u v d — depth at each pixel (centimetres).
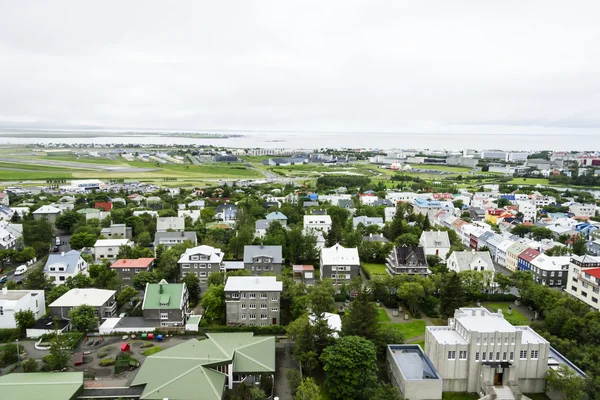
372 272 17375
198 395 8100
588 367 9144
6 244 18475
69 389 8112
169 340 11338
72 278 14138
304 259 18088
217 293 12556
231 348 9644
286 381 9525
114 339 11294
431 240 18875
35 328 11531
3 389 7988
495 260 19925
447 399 8950
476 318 9850
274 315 12262
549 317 11206
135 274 15312
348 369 8775
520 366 9169
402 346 10038
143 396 8094
